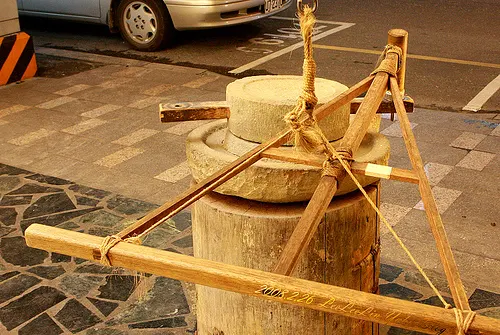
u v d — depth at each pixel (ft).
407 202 15.55
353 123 8.11
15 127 21.06
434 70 26.30
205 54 29.30
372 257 8.99
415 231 14.24
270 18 35.83
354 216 8.34
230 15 29.22
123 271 12.90
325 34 32.40
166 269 6.06
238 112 8.71
